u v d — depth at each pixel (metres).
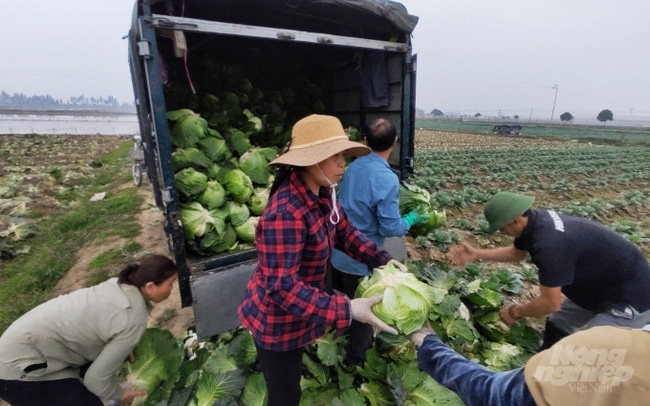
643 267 2.48
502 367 3.05
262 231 1.76
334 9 3.69
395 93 4.37
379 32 4.32
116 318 2.32
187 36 4.54
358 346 2.89
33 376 2.30
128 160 17.06
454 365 1.54
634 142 38.78
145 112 3.30
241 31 3.02
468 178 13.73
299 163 1.65
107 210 8.43
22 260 5.85
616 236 2.50
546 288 2.53
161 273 2.41
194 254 3.50
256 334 2.02
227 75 5.20
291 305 1.70
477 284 4.02
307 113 5.84
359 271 2.87
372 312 2.11
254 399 2.60
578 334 1.08
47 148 19.89
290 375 2.17
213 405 2.46
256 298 2.00
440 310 3.02
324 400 2.64
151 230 7.12
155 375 2.97
